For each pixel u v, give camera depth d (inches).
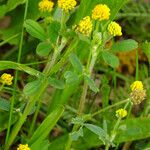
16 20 10.0
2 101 7.4
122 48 6.6
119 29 6.6
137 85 7.1
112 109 10.0
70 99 10.3
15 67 7.1
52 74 6.9
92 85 6.6
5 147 7.6
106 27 7.2
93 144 8.4
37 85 6.7
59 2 6.5
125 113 7.1
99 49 6.6
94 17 6.5
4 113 8.1
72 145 8.6
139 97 7.0
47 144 7.2
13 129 7.6
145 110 9.9
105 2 8.5
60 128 9.6
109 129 8.7
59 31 6.6
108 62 6.5
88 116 7.2
